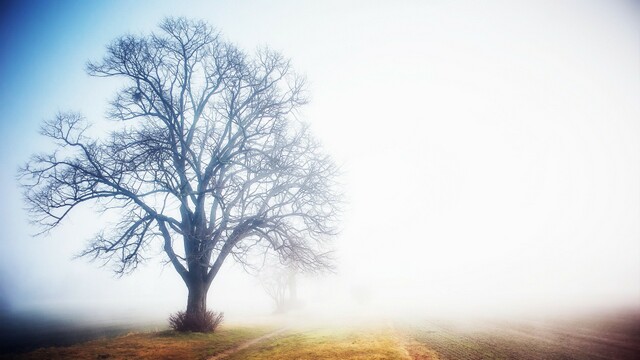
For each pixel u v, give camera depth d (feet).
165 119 61.36
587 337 57.16
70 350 43.47
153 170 53.78
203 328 56.13
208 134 65.05
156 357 40.63
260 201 63.05
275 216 62.49
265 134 64.44
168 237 57.93
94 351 42.75
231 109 63.10
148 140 54.08
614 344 50.65
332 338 54.29
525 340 52.95
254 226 62.18
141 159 53.67
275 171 59.98
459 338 54.54
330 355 39.73
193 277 58.80
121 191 55.21
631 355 43.04
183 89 63.77
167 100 62.08
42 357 39.75
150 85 61.00
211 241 57.57
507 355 41.09
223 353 44.83
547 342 51.49
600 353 43.91
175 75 64.03
